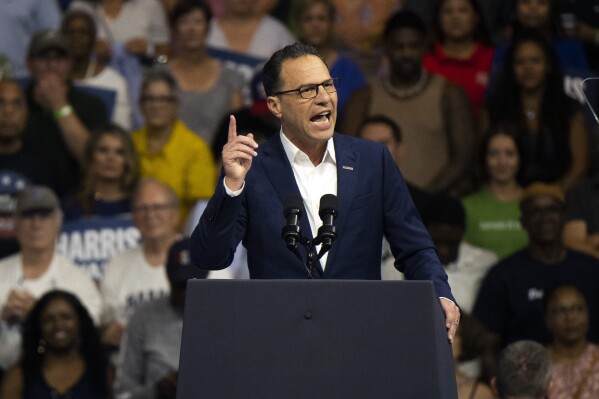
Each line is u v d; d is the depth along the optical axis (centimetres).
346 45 2594
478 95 2472
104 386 2117
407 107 2411
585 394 2030
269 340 1009
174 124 2444
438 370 990
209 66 2553
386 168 1194
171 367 2073
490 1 2562
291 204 1110
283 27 2658
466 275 2206
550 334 2095
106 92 2530
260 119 2402
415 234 1170
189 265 2100
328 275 1155
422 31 2414
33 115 2458
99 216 2352
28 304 2222
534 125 2405
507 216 2289
